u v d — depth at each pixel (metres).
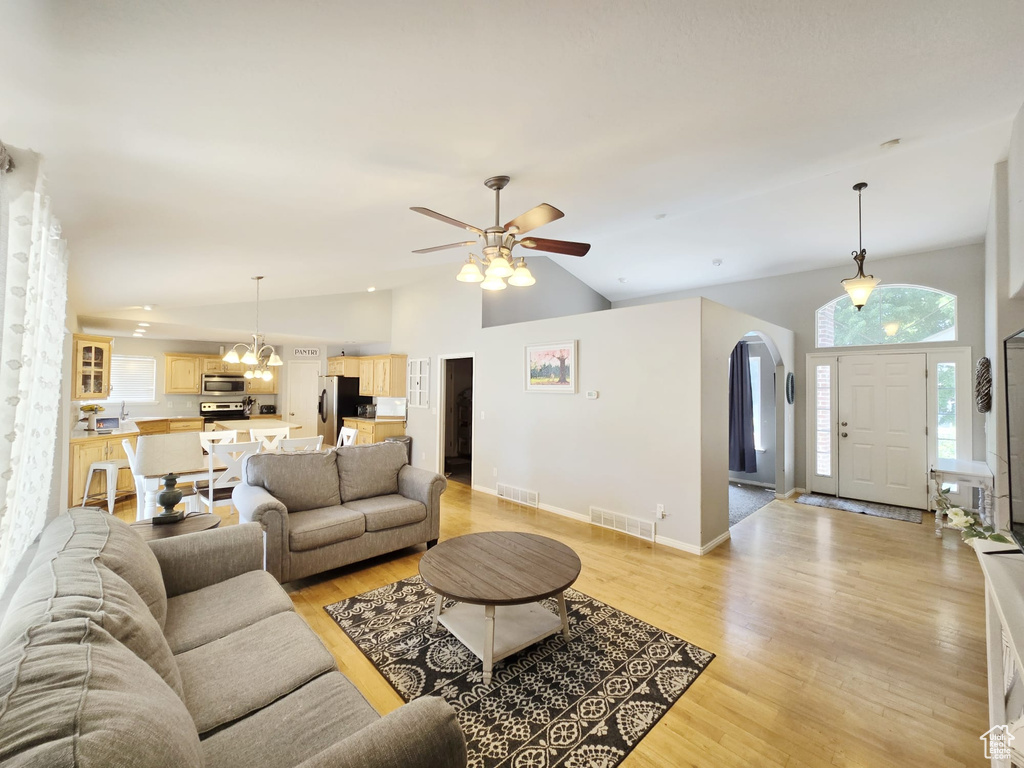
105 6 0.94
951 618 2.71
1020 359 1.72
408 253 4.15
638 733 1.81
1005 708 1.62
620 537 4.16
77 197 1.88
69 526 1.79
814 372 5.92
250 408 8.28
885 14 1.37
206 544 2.17
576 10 1.18
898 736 1.80
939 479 4.26
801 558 3.68
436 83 1.45
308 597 2.96
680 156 2.44
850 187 4.10
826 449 5.84
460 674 2.17
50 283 1.66
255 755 1.19
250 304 6.28
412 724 1.06
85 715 0.79
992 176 3.70
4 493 1.12
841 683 2.12
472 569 2.43
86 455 4.91
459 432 8.76
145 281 3.57
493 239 2.69
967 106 2.25
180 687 1.35
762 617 2.72
